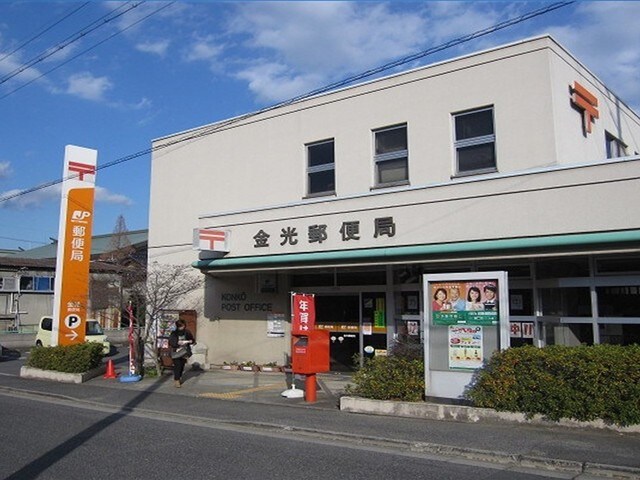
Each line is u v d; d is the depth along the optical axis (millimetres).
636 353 8406
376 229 12953
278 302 16781
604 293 11359
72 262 17406
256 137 17422
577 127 13328
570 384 8727
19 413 11250
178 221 18984
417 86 14250
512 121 12742
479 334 9812
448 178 13516
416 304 14320
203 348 17625
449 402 9922
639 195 10031
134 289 17875
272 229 14742
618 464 6844
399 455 7750
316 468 7047
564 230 10688
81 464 7246
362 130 15117
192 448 8133
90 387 14656
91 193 17891
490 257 11414
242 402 11891
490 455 7504
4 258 36500
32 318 36125
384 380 10547
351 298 15578
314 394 11867
